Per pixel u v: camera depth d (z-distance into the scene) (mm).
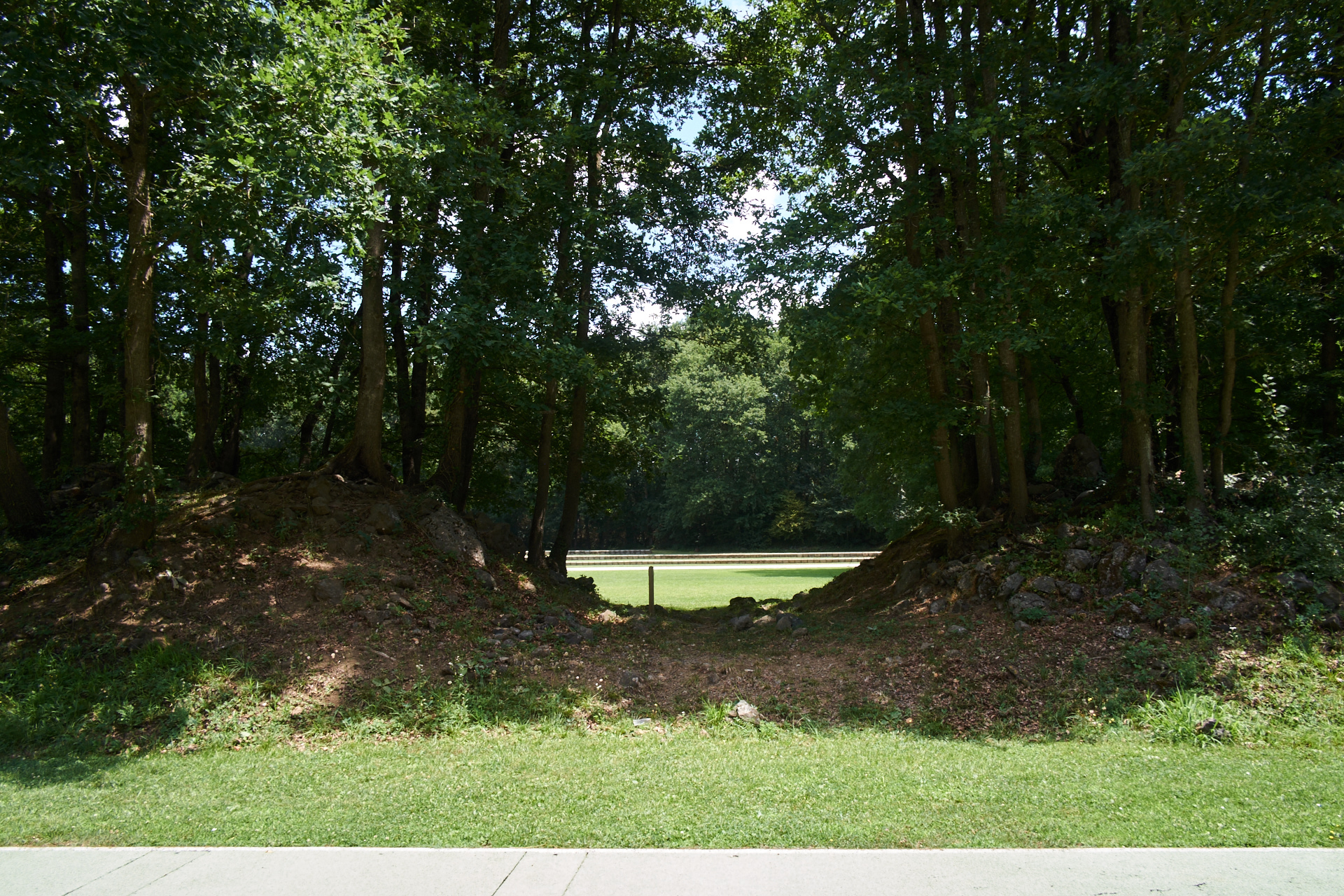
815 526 63812
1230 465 15500
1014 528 13492
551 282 15555
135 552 11039
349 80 10109
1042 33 13758
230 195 10031
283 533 12086
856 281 12477
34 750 7770
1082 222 11852
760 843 5016
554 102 15641
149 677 9047
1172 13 10812
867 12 14820
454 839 5141
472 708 8984
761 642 12719
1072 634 10289
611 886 4332
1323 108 10422
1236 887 4238
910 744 7984
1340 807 5637
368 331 14094
